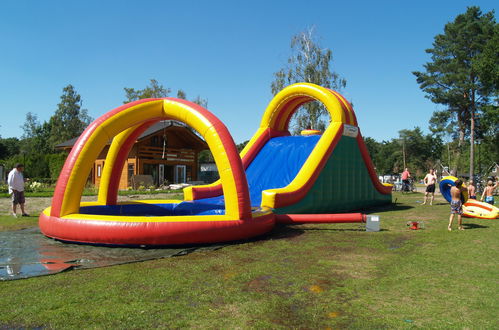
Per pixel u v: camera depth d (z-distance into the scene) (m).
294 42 31.11
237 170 7.07
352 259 5.63
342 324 3.28
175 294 4.00
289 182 11.14
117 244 6.28
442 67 42.12
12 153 72.06
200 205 9.98
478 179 28.53
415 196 20.75
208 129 7.20
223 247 6.46
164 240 6.24
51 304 3.66
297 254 5.96
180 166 28.58
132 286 4.25
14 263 5.23
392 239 7.28
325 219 8.35
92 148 7.11
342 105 12.46
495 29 31.89
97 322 3.26
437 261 5.49
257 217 7.44
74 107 60.06
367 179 13.74
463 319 3.36
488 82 31.77
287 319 3.38
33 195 17.36
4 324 3.21
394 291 4.15
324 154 11.16
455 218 10.55
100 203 9.48
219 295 3.99
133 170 25.34
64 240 6.69
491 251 6.16
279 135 14.05
